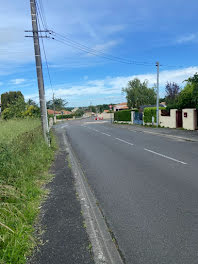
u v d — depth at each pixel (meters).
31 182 5.11
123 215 3.92
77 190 4.98
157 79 21.20
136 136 16.03
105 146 11.86
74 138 16.45
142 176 6.15
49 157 8.23
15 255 2.56
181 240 3.10
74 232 3.26
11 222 3.18
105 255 2.79
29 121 13.15
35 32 9.98
